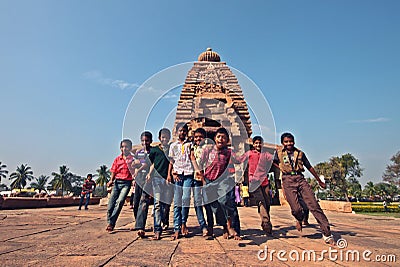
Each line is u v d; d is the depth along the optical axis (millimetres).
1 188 85750
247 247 4043
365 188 87688
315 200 4645
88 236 5031
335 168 64750
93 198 22344
